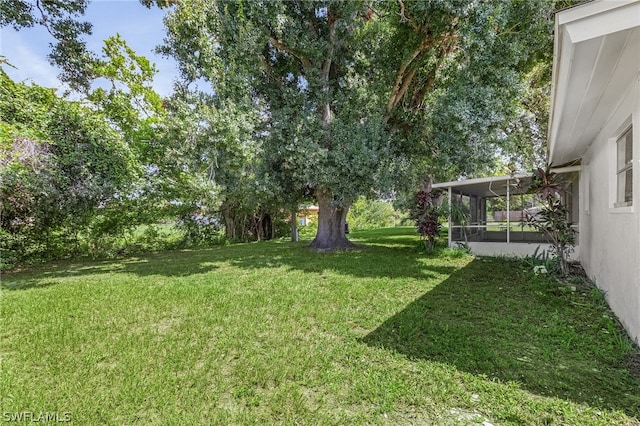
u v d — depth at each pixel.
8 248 7.87
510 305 4.07
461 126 7.02
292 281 5.58
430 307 4.02
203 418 1.95
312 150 8.03
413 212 10.48
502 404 2.02
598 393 2.13
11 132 6.10
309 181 8.39
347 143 8.35
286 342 3.03
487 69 7.23
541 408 1.97
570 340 2.96
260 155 8.21
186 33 7.13
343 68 9.65
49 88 8.12
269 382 2.34
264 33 7.95
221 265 7.62
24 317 3.81
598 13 2.07
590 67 2.57
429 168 10.97
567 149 5.65
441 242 10.37
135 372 2.47
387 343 2.97
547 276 5.66
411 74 8.62
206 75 7.23
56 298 4.66
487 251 8.72
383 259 7.87
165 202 11.12
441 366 2.51
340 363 2.61
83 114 8.07
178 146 7.34
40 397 2.15
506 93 7.47
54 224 8.62
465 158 7.88
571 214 8.59
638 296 2.75
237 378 2.39
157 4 8.12
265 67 9.18
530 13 7.06
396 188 9.62
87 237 9.66
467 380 2.31
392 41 8.58
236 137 7.02
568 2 7.66
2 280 6.22
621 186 3.69
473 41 6.64
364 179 8.38
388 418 1.93
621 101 3.24
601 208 4.48
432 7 6.77
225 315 3.81
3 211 7.30
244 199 10.58
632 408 1.96
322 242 10.44
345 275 6.00
